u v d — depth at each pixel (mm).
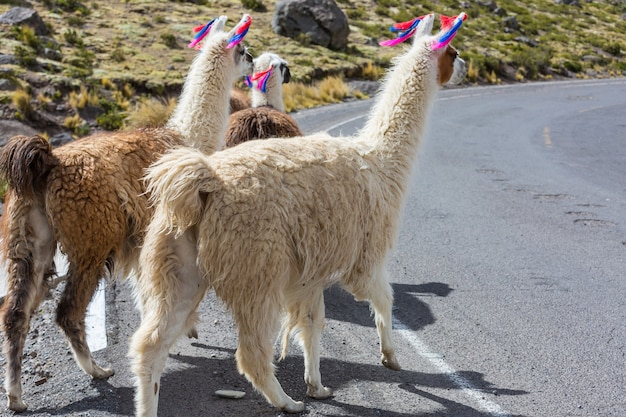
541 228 9633
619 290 7078
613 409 4645
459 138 18516
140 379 4008
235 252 4129
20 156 4664
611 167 14992
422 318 6305
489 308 6551
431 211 10500
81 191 4781
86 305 4938
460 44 39719
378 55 32594
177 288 4191
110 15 28969
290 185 4371
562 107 27250
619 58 47656
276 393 4434
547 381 5059
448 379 5102
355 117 20125
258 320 4234
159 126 6219
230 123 7309
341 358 5484
